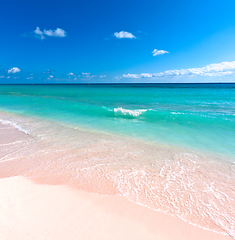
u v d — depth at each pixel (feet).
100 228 7.71
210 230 7.93
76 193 10.33
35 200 9.46
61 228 7.57
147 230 7.75
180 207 9.40
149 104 56.39
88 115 36.91
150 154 16.57
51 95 95.14
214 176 12.66
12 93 109.29
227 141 20.36
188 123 29.12
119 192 10.61
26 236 7.04
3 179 11.67
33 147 17.95
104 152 16.92
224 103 57.11
